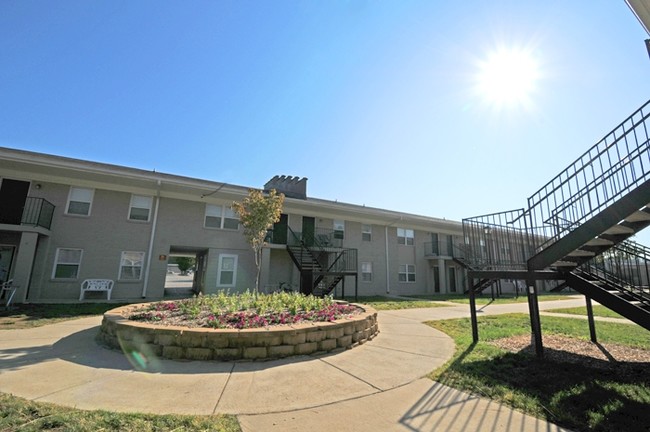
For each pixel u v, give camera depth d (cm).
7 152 1138
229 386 371
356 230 1994
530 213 599
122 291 1314
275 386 374
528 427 283
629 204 417
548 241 569
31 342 560
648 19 444
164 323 543
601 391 365
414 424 286
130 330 502
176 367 434
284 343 494
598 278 570
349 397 346
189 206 1498
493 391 364
